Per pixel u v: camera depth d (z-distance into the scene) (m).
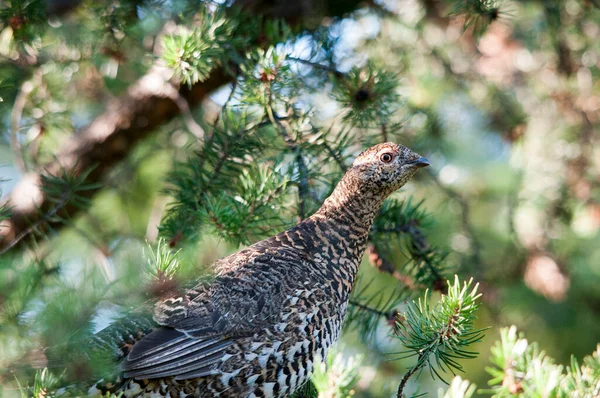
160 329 7.88
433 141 13.82
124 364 7.59
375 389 10.27
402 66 13.12
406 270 10.46
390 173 9.09
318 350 8.45
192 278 8.24
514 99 14.12
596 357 6.27
